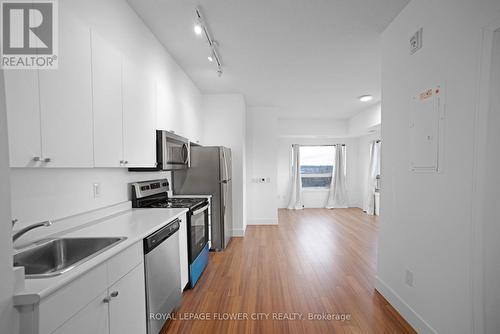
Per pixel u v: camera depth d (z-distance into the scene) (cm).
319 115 600
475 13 127
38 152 108
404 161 191
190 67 310
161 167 234
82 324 97
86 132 138
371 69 320
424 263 167
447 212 146
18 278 79
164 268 177
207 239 304
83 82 136
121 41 182
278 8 196
